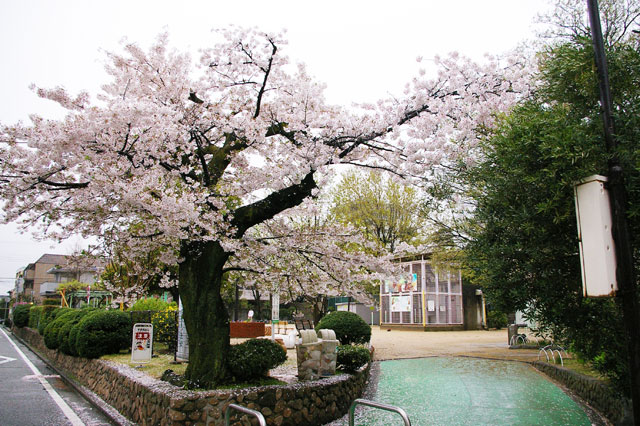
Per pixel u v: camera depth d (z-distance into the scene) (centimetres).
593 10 330
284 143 617
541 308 499
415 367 1148
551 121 426
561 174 396
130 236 637
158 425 515
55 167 526
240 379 611
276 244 671
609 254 269
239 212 634
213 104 630
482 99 589
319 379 673
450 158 604
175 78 625
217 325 613
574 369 867
